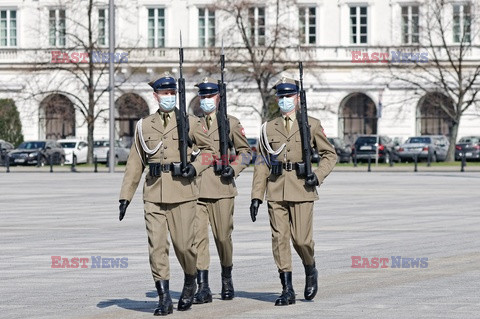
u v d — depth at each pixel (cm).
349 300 2770
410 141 13412
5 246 4056
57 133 14800
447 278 3156
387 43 14200
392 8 14188
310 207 2747
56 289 3016
